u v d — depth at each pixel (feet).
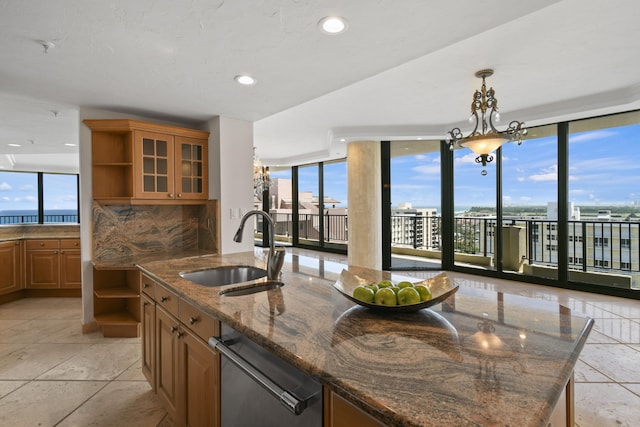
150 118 11.38
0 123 12.25
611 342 9.32
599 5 6.70
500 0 4.89
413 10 5.14
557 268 15.26
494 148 10.87
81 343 9.71
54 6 4.98
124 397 7.07
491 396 2.20
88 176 10.26
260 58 6.85
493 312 4.01
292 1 4.93
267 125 16.71
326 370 2.58
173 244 12.03
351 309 4.14
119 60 6.91
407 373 2.53
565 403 3.13
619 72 10.23
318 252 26.37
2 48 6.31
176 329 5.50
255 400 3.64
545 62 9.45
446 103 13.25
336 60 6.97
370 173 18.75
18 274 14.01
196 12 5.19
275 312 4.02
